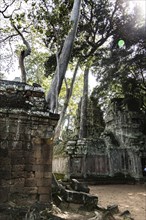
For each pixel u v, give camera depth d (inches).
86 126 956.0
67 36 443.5
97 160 760.3
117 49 745.6
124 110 885.8
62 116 475.2
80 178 713.0
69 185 391.5
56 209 271.1
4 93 255.8
